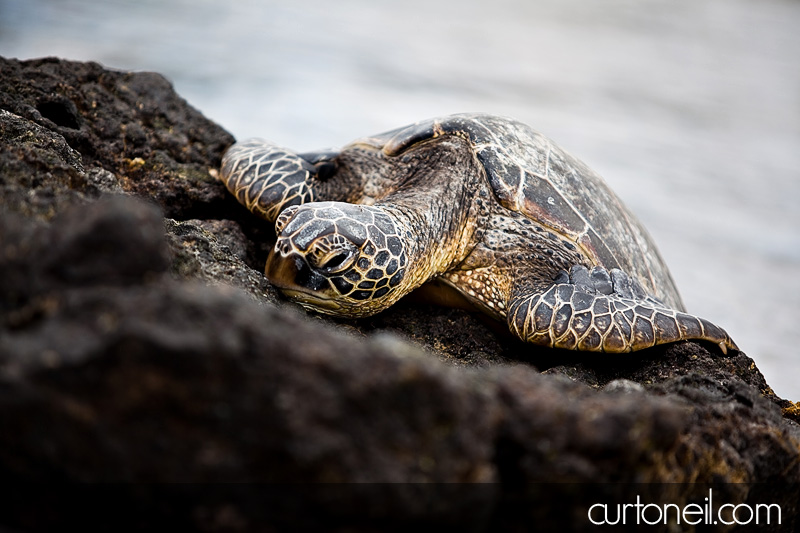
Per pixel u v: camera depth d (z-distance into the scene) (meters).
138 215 2.99
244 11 33.84
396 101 23.38
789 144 24.67
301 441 2.71
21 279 2.92
